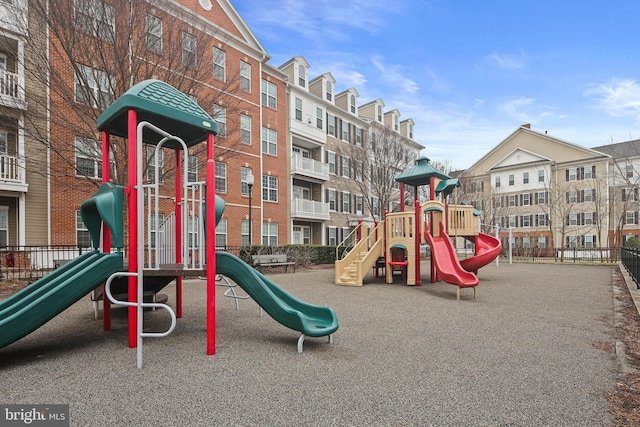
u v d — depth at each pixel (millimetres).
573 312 6785
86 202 4949
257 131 21016
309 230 26047
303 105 24781
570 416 2674
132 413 2707
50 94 11328
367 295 9031
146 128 5418
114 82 10320
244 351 4289
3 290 9172
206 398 2967
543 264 21875
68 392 3100
